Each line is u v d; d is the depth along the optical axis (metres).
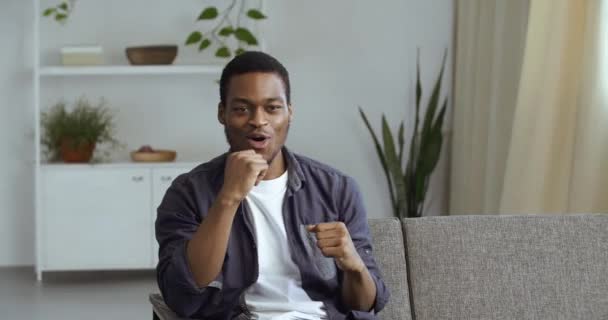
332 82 5.45
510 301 2.18
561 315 2.18
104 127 5.12
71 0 5.34
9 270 5.36
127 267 5.01
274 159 2.04
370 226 2.22
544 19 3.85
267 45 5.42
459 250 2.21
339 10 5.43
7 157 5.40
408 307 2.17
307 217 2.04
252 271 1.98
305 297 1.99
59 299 4.61
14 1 5.33
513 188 3.96
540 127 3.81
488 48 4.84
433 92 5.19
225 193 1.88
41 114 5.34
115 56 5.37
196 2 5.38
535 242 2.23
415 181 5.22
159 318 2.19
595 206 3.58
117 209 4.99
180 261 1.91
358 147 5.47
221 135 5.45
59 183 4.96
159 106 5.41
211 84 5.43
